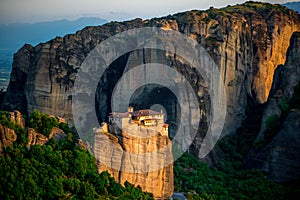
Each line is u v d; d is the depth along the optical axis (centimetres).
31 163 16262
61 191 15875
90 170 17138
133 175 17850
